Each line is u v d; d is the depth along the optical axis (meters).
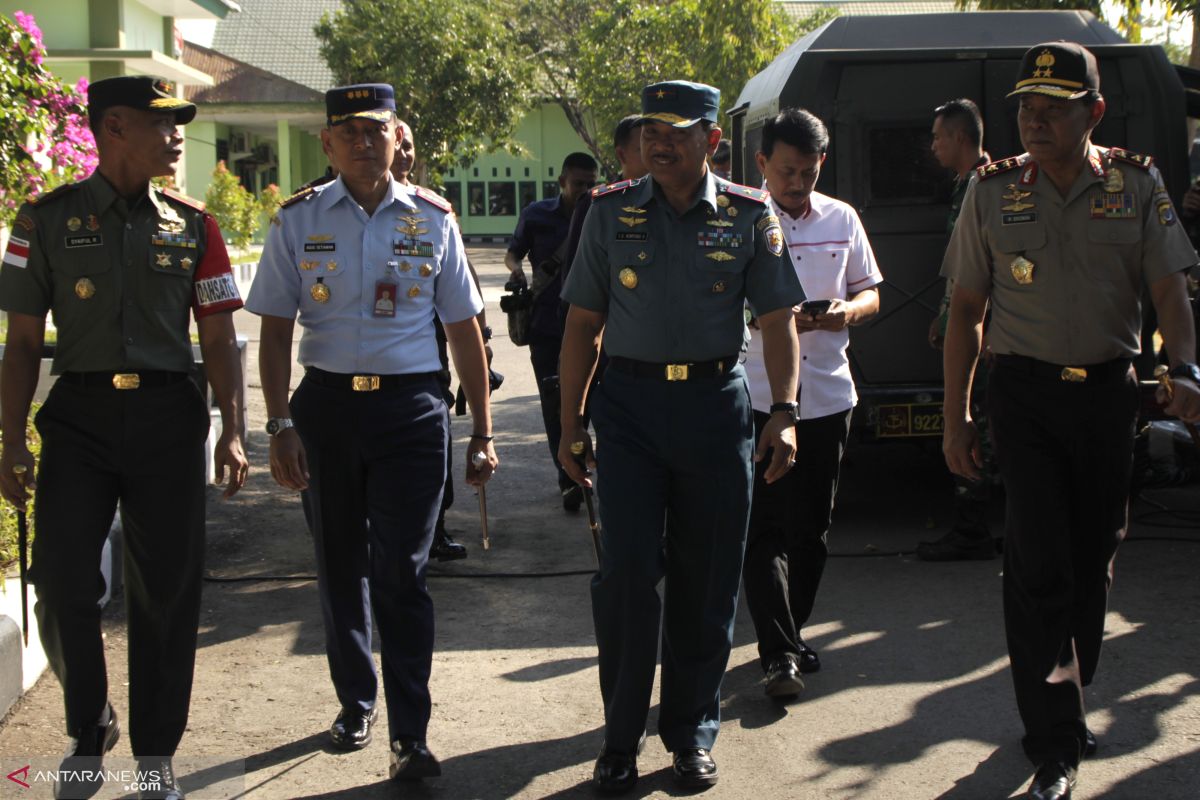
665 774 3.98
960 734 4.22
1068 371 3.70
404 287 4.06
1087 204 3.65
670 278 3.76
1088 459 3.76
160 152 3.53
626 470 3.80
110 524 3.63
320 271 4.01
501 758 4.11
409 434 4.04
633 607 3.82
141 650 3.71
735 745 4.17
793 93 6.64
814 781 3.90
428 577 6.13
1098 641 4.00
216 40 45.34
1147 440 7.21
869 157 6.65
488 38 36.06
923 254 6.66
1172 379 3.59
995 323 3.84
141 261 3.56
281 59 44.66
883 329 6.71
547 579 6.10
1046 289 3.68
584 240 3.90
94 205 3.55
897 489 7.86
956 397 3.95
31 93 7.11
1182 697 4.46
